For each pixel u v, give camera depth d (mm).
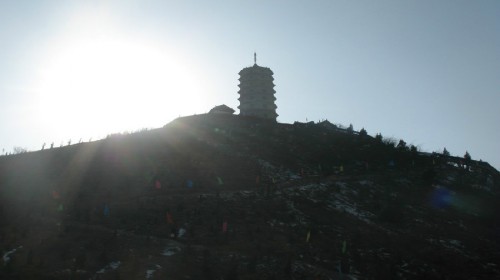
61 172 71125
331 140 95250
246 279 37562
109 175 68438
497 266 48125
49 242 42688
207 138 90125
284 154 84000
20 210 53406
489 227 62656
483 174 89000
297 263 42469
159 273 37000
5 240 42656
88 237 44406
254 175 71312
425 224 59156
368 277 41906
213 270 38625
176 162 74688
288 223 53250
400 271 43938
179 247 43375
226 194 61188
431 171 77625
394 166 84125
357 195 67312
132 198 58688
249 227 50312
